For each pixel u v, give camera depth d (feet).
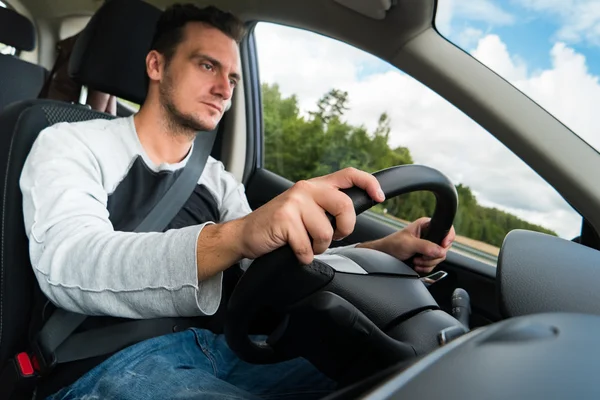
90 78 4.86
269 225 2.24
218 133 7.64
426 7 5.17
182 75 4.36
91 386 3.16
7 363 3.46
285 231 2.21
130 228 4.02
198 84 4.38
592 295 2.10
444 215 3.28
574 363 1.21
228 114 7.57
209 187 4.80
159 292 2.71
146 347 3.34
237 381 3.59
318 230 2.21
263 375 3.61
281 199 2.28
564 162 4.66
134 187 4.12
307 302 2.29
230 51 4.52
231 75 4.57
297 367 3.63
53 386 3.34
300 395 3.40
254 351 2.70
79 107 4.47
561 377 1.15
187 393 2.87
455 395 1.08
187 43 4.38
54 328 3.34
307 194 2.25
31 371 3.31
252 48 7.60
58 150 3.72
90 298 2.91
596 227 4.57
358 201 2.32
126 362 3.23
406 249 3.59
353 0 5.47
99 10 4.89
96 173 3.80
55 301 3.15
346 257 2.90
